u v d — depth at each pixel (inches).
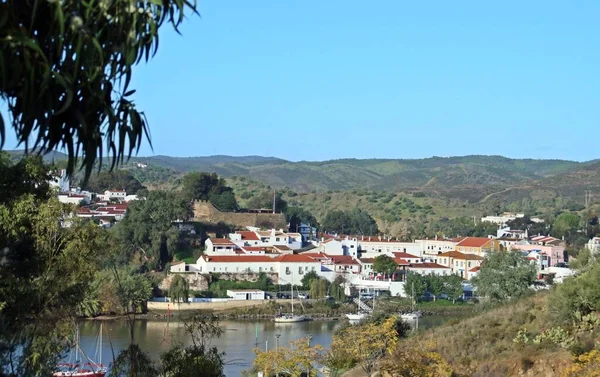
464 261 5585.6
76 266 1263.5
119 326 3250.5
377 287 5000.0
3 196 1183.6
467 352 2026.3
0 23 351.6
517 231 7416.3
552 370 1712.6
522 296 2925.7
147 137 418.6
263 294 4680.1
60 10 351.9
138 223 5128.0
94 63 385.1
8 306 971.3
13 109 386.0
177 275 4365.2
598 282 2009.1
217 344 3147.1
